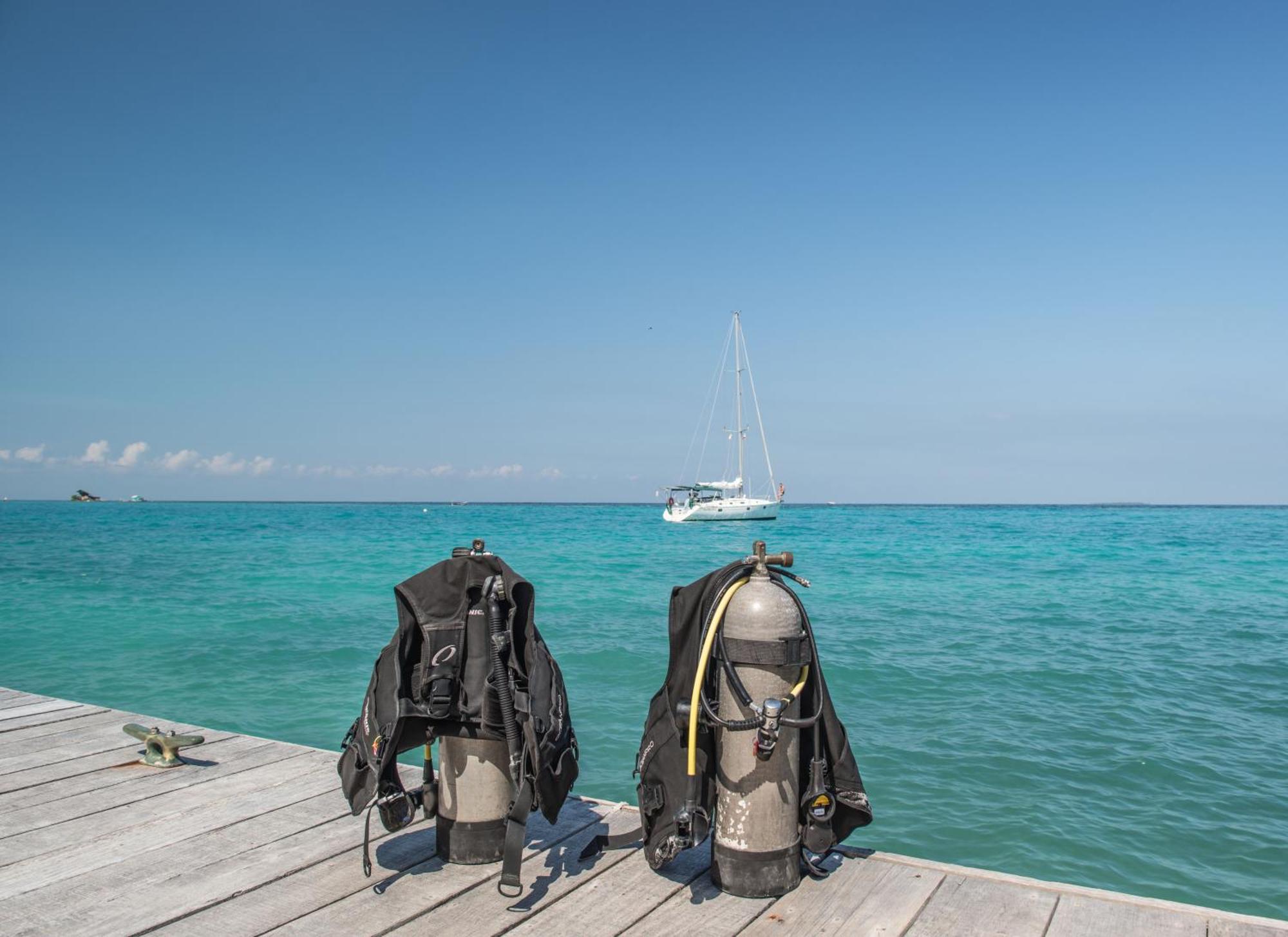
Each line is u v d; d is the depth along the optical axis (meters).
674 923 2.96
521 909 3.06
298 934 2.88
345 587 20.62
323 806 4.14
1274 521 95.94
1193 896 4.86
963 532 62.94
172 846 3.66
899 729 8.00
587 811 4.05
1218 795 6.32
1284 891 4.92
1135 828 5.75
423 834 3.78
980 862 5.25
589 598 18.97
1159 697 9.34
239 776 4.60
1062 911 3.05
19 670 10.84
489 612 3.21
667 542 48.91
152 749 4.79
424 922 2.96
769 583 3.26
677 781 3.19
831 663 11.16
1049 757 7.18
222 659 11.53
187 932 2.91
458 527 70.75
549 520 97.50
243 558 31.09
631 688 9.80
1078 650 12.23
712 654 3.25
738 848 3.16
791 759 3.18
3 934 2.91
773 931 2.91
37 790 4.38
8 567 26.58
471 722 3.32
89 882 3.31
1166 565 29.61
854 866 3.45
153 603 17.38
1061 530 66.44
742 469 77.62
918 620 15.59
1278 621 15.41
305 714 8.64
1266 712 8.66
